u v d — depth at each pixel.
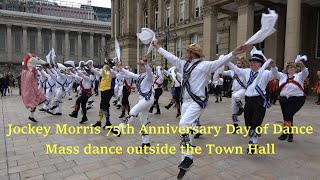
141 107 5.85
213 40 20.94
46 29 64.31
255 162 5.14
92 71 8.36
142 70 5.89
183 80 4.37
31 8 65.94
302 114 10.51
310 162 5.12
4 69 58.84
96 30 68.94
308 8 20.39
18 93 24.67
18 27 61.94
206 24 21.14
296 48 15.40
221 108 12.59
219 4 20.22
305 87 7.34
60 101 10.56
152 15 36.41
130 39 37.75
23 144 6.40
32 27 62.47
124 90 9.72
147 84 5.88
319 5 20.38
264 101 5.60
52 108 10.46
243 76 5.85
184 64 4.42
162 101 16.36
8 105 14.44
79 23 66.56
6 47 60.97
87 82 8.67
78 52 67.56
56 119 9.62
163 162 5.16
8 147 6.16
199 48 4.30
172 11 31.73
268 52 21.56
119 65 6.48
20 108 12.98
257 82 5.60
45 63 9.55
